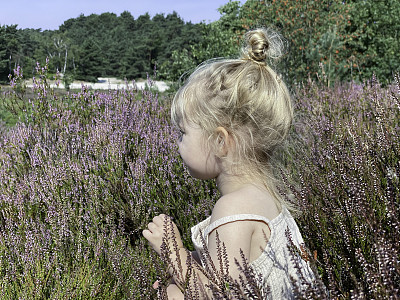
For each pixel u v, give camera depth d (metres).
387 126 2.41
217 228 1.18
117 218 3.00
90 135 3.76
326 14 13.81
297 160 2.68
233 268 1.13
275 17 13.33
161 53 82.00
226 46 13.77
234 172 1.32
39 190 2.95
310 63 11.36
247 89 1.30
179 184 3.04
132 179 3.13
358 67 12.61
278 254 1.23
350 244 1.44
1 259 2.26
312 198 1.83
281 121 1.36
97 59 74.06
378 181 1.78
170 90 8.79
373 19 14.37
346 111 4.49
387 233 1.37
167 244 1.41
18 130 3.91
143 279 1.62
